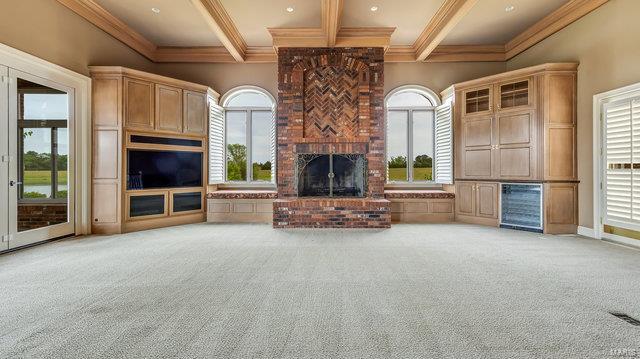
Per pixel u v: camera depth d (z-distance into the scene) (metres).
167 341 1.85
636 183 4.15
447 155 6.38
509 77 5.43
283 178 5.76
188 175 5.99
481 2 4.83
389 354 1.73
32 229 4.17
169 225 5.69
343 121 5.77
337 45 5.67
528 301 2.42
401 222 6.15
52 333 1.94
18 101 3.95
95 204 5.03
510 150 5.43
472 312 2.24
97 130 5.01
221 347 1.79
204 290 2.64
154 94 5.46
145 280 2.88
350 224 5.45
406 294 2.56
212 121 6.40
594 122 4.68
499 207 5.57
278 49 5.75
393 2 4.80
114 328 2.00
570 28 5.05
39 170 4.26
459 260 3.53
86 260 3.52
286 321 2.10
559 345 1.82
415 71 6.68
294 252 3.87
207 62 6.68
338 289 2.66
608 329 2.00
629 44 4.17
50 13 4.30
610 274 3.05
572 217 5.04
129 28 5.62
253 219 6.23
